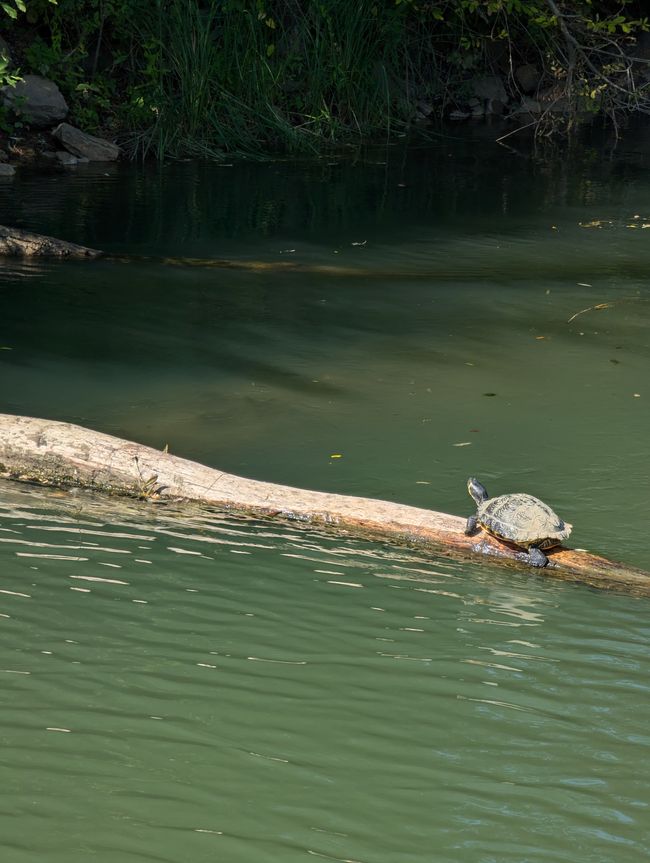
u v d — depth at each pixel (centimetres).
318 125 2398
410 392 988
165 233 1614
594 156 2405
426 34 2802
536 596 634
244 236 1622
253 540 694
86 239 1552
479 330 1192
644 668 542
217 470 767
